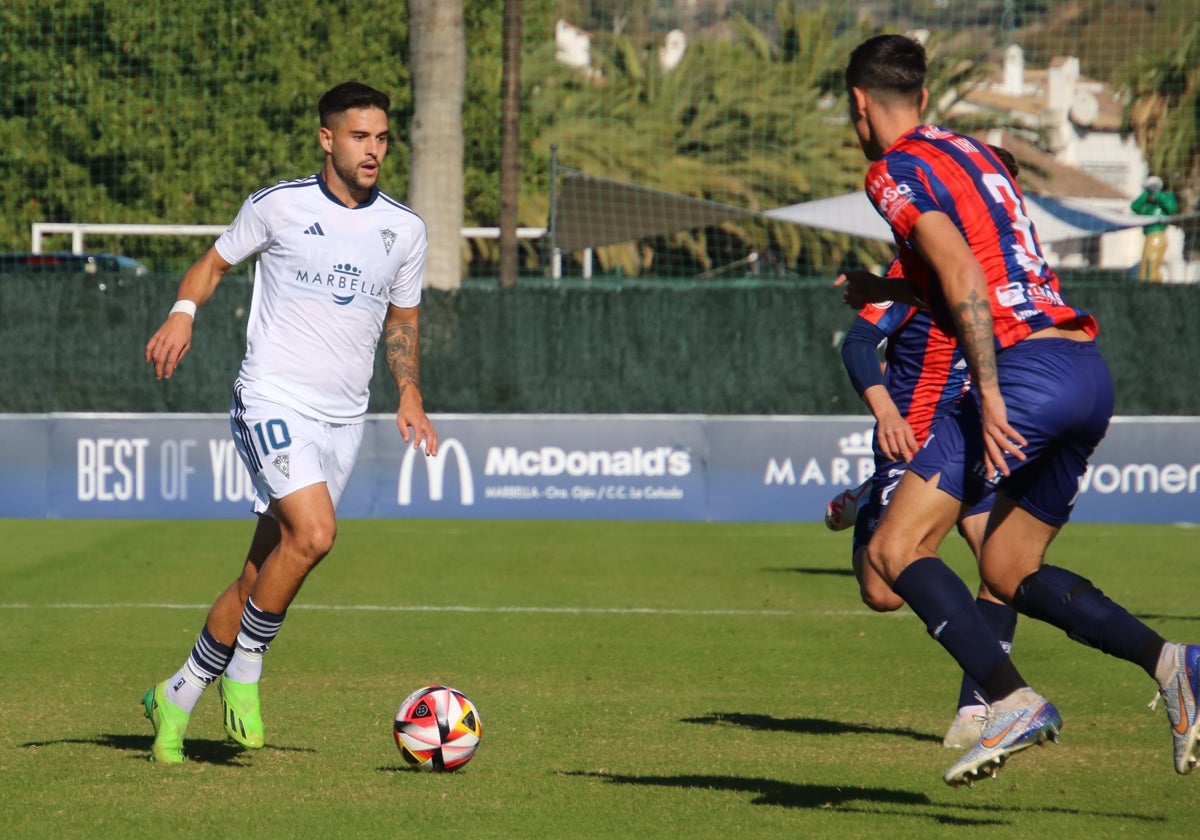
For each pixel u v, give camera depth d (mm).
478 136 101750
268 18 87250
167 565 43438
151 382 59656
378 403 58281
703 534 52906
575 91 114312
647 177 109562
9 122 85375
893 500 15727
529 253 100812
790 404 60031
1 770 18672
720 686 25688
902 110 16609
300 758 19547
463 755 18703
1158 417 57000
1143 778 18656
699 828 15867
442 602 36562
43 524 54719
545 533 52812
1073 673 27234
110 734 21156
